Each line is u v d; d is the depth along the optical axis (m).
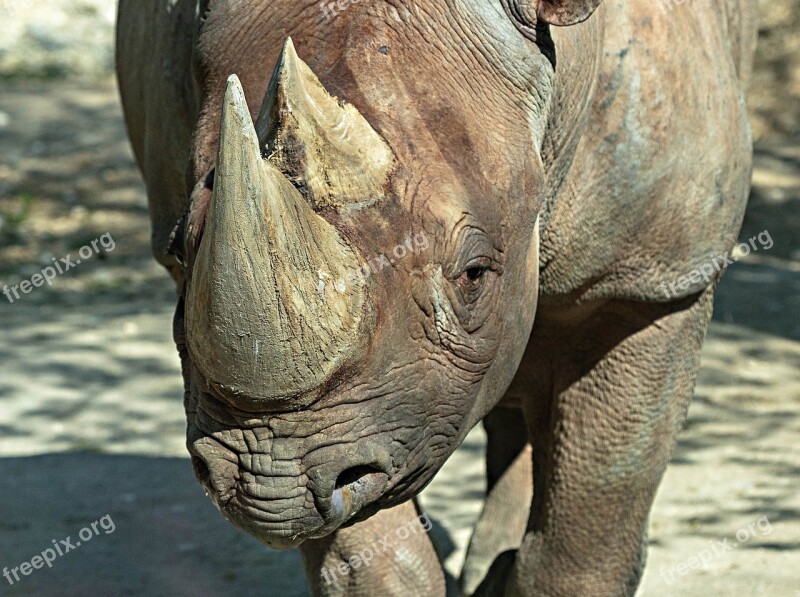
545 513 5.43
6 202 16.17
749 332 11.30
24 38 21.17
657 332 5.27
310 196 3.48
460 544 7.60
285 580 7.22
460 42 3.95
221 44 3.93
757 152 17.91
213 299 3.32
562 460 5.38
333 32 3.80
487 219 3.87
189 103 4.90
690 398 5.50
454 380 3.94
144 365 10.93
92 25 21.55
